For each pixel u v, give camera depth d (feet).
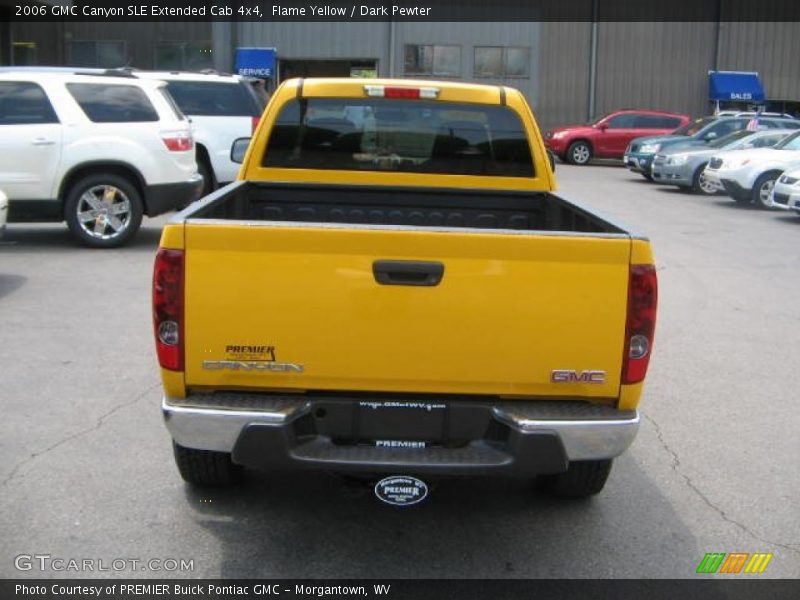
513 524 13.99
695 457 16.84
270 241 11.19
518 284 11.32
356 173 18.06
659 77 113.91
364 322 11.37
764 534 13.83
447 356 11.47
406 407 11.79
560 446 11.49
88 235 35.58
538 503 14.76
